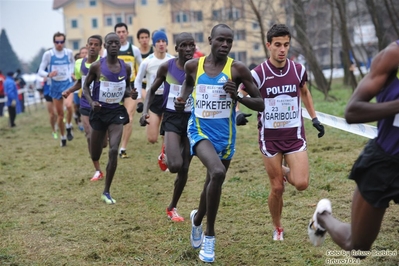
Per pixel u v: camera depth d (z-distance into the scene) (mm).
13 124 30547
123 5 92625
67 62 20281
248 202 11438
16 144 22312
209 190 7926
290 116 8867
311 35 38156
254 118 25922
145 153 18234
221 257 8438
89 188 13547
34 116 38031
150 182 13938
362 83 5641
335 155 15664
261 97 8445
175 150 9398
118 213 11141
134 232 9812
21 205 12078
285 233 9367
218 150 8359
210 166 7945
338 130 20062
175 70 10109
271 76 8852
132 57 16859
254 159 16031
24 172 15891
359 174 5875
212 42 8188
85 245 9234
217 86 8219
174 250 8773
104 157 17922
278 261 8195
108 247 8992
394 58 5512
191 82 8523
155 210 11250
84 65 15062
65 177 15008
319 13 36375
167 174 14781
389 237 8867
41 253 8898
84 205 11914
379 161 5688
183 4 46594
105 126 12430
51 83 20312
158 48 14742
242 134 21266
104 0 93375
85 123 15367
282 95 8859
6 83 30281
